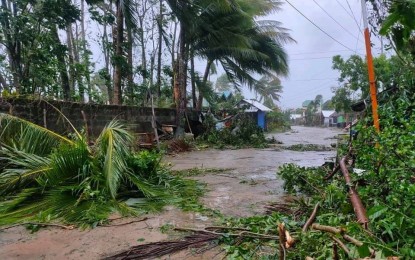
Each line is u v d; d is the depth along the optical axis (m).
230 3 12.44
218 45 14.77
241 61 16.92
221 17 13.33
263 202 4.48
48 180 4.28
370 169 3.26
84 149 4.55
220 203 4.45
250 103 25.33
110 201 4.13
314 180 4.71
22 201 4.09
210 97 18.05
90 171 4.40
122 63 11.31
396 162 2.95
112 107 10.17
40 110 7.51
